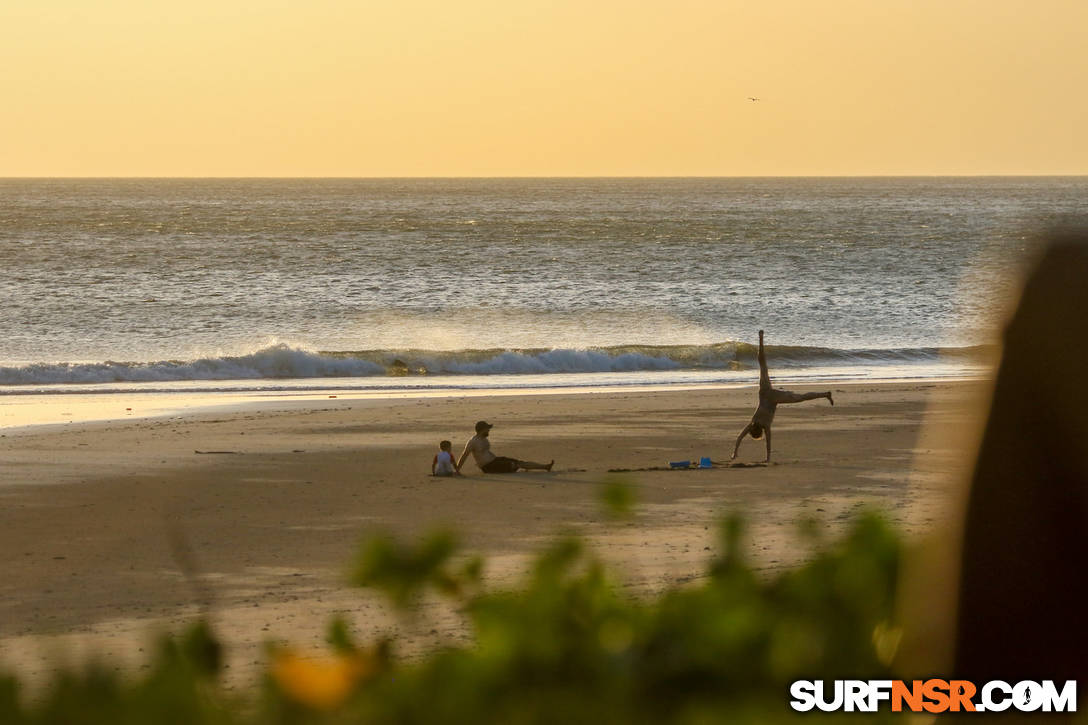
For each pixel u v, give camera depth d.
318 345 169.00
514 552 48.16
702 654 8.70
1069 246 3.10
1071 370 3.03
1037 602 3.17
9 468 71.94
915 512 20.06
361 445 81.31
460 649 9.12
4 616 40.78
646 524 53.38
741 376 133.00
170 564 48.47
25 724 9.05
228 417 95.44
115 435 85.75
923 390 112.12
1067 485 3.07
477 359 139.88
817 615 9.14
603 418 94.56
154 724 8.95
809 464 72.94
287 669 8.84
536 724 8.46
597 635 9.12
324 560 48.62
